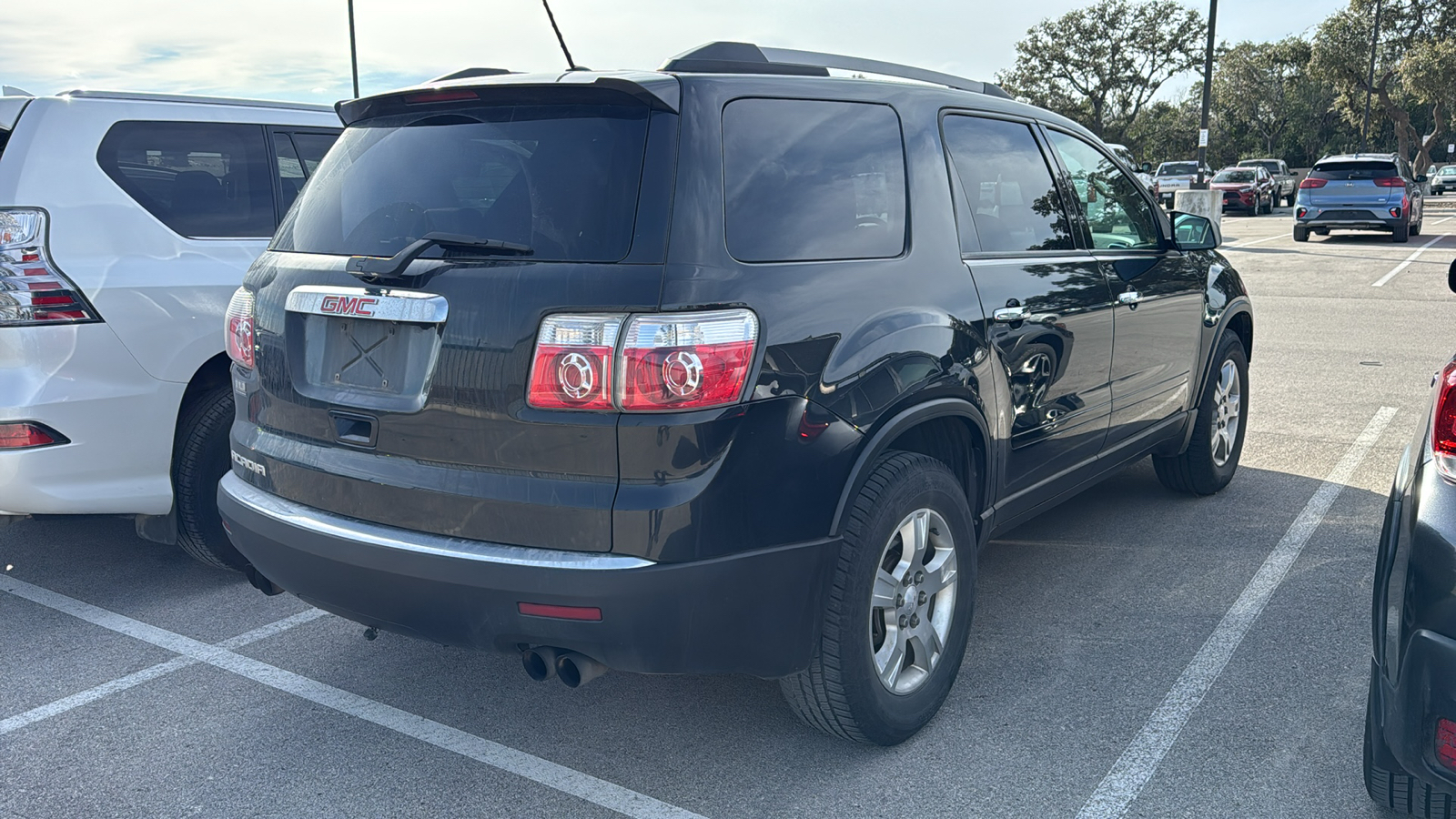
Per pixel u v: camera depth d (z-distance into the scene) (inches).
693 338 93.7
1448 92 1859.0
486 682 138.3
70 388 150.9
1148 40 2305.6
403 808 110.0
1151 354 169.8
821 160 113.2
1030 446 138.9
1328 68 2100.1
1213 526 189.5
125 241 159.0
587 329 93.7
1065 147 159.8
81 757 120.5
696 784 113.3
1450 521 82.5
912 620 119.3
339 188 117.7
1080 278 148.1
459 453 100.1
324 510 110.5
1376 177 833.5
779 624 102.0
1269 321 429.4
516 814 108.7
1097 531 188.2
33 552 190.9
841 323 106.1
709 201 99.2
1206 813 105.6
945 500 119.6
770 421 98.3
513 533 97.3
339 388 109.7
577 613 94.9
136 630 156.3
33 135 155.0
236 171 176.1
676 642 96.0
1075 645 143.3
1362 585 161.3
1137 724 122.7
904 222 121.3
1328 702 126.7
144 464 158.6
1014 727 122.9
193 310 161.5
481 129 108.3
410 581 101.0
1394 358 346.9
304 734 125.3
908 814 106.9
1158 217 181.0
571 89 102.8
